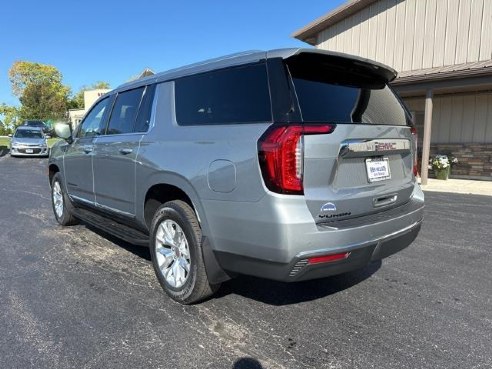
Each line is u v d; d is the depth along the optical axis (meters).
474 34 12.23
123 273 4.22
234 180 2.85
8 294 3.71
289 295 3.70
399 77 11.53
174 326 3.13
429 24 13.18
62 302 3.54
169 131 3.55
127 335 3.00
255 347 2.85
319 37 16.52
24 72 66.50
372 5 14.61
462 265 4.55
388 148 3.29
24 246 5.19
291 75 2.91
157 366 2.63
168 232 3.58
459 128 12.84
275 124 2.73
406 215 3.34
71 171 5.39
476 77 10.05
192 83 3.50
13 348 2.83
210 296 3.50
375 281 4.06
